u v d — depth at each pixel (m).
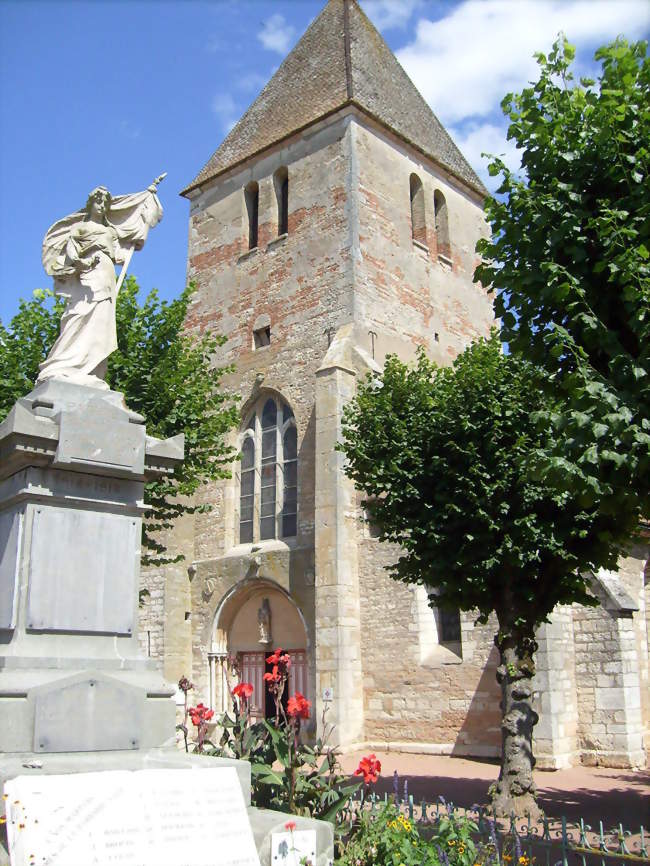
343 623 20.52
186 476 16.08
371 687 20.45
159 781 5.39
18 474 6.68
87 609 6.53
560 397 9.50
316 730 20.11
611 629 17.62
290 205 27.00
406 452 12.64
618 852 8.91
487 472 11.91
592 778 15.55
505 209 9.98
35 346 14.72
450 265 28.80
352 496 21.78
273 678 7.39
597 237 8.96
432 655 19.72
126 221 8.10
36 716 5.72
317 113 27.11
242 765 5.98
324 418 22.19
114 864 4.93
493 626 18.59
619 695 17.23
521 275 9.39
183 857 5.15
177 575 25.75
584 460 7.43
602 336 8.51
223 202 29.34
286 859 5.51
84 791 5.09
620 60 9.17
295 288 25.92
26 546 6.38
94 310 7.62
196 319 28.78
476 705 18.52
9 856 4.77
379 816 6.73
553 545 11.40
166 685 6.45
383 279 25.50
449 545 12.22
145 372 15.50
